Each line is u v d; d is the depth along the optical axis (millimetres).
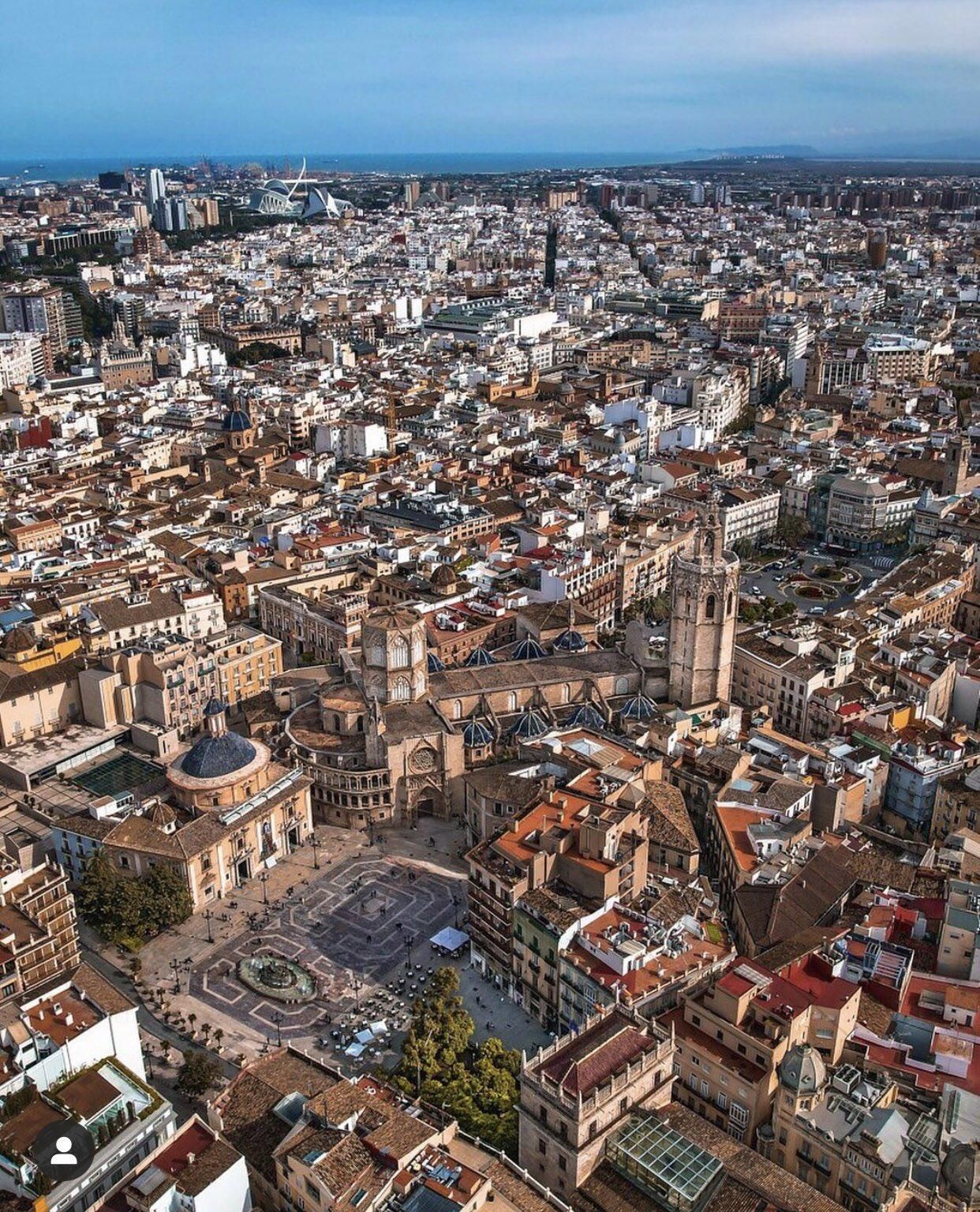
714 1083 187875
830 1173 174125
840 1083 182000
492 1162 172500
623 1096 173000
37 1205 161250
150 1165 163875
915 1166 168125
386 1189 158875
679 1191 160875
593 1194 166875
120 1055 193625
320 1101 172375
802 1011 186750
